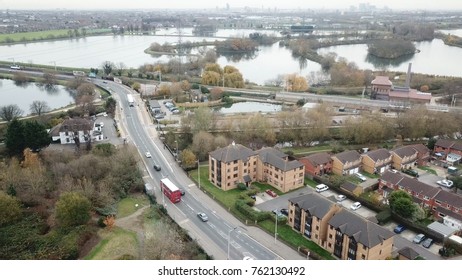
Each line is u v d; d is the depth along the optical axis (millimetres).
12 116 189500
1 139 164750
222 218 110375
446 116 174875
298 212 103750
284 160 128250
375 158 141500
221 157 126438
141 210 109188
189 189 127375
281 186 126875
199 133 155000
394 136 175125
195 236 100875
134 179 123625
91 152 138750
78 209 94375
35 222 97688
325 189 128875
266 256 94000
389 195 118250
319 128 171375
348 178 136375
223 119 190125
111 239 93500
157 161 147250
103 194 109625
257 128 169750
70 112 199375
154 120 192750
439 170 145750
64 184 110000
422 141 174250
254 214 108812
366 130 165750
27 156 131375
